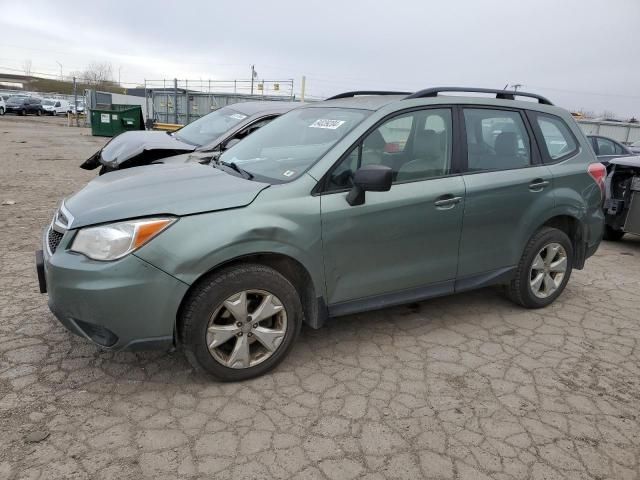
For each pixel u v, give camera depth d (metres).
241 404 2.99
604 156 10.91
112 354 3.48
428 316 4.33
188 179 3.42
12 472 2.39
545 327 4.20
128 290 2.78
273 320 3.28
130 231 2.80
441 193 3.67
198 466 2.49
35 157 15.07
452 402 3.08
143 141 6.96
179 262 2.83
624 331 4.18
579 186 4.48
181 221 2.88
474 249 3.95
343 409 2.98
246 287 3.05
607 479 2.52
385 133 3.58
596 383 3.37
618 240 7.59
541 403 3.11
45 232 3.36
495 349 3.78
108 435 2.68
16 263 5.16
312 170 3.31
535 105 4.46
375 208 3.40
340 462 2.55
